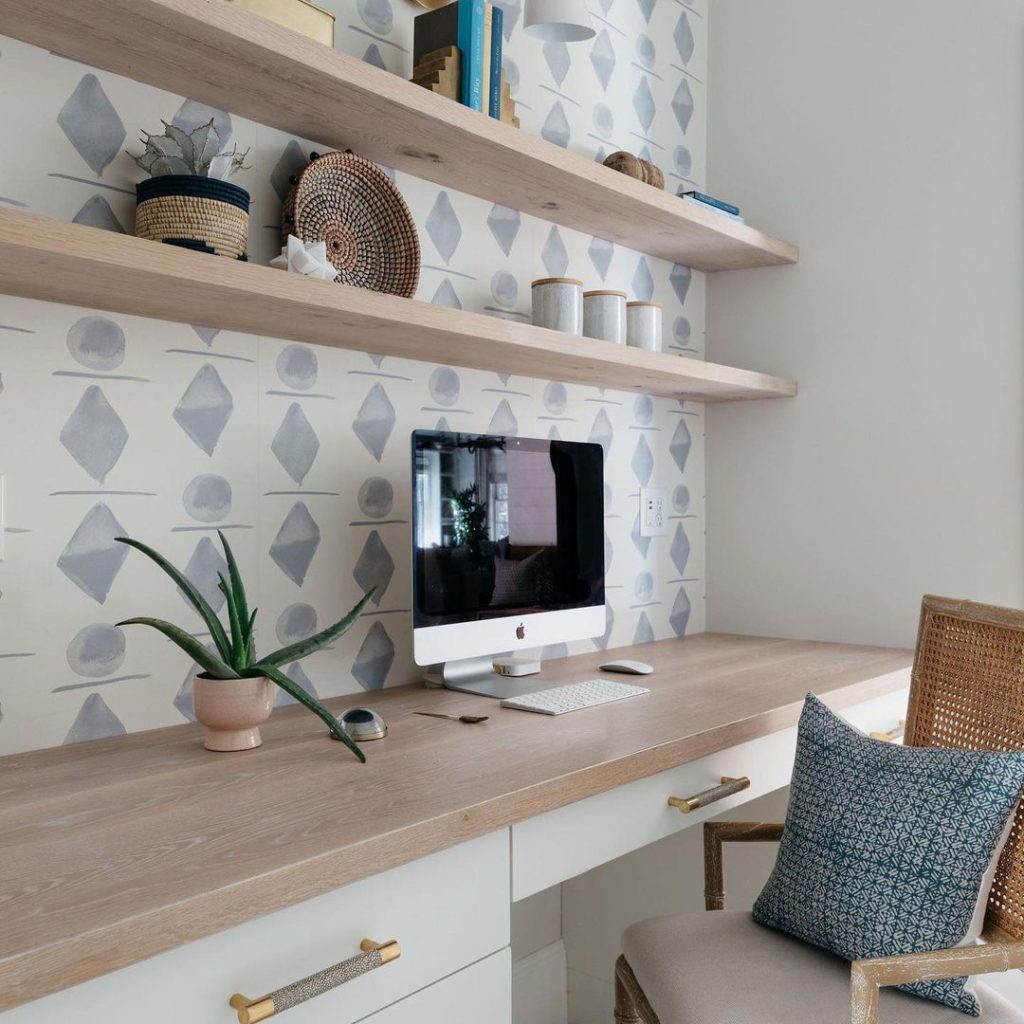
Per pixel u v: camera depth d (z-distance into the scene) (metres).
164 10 1.20
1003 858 1.29
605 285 2.31
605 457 2.32
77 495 1.38
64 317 1.36
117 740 1.41
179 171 1.39
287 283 1.32
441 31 1.72
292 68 1.36
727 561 2.63
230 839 0.98
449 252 1.92
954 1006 1.18
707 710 1.61
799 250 2.51
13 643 1.32
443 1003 1.09
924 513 2.32
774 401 2.54
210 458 1.54
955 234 2.28
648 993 1.32
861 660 2.14
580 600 1.97
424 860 1.08
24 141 1.31
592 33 1.84
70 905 0.82
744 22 2.60
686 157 2.59
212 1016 0.89
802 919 1.29
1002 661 1.42
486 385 2.01
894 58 2.36
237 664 1.33
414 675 1.86
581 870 1.28
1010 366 2.20
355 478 1.75
